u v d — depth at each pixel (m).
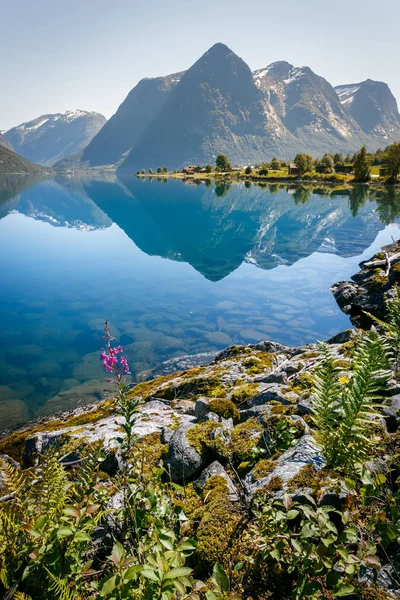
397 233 39.50
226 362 11.25
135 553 3.04
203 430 5.36
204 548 3.34
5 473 3.29
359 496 3.33
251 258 33.16
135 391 10.99
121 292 25.06
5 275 29.86
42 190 136.00
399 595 2.64
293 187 103.25
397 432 4.31
